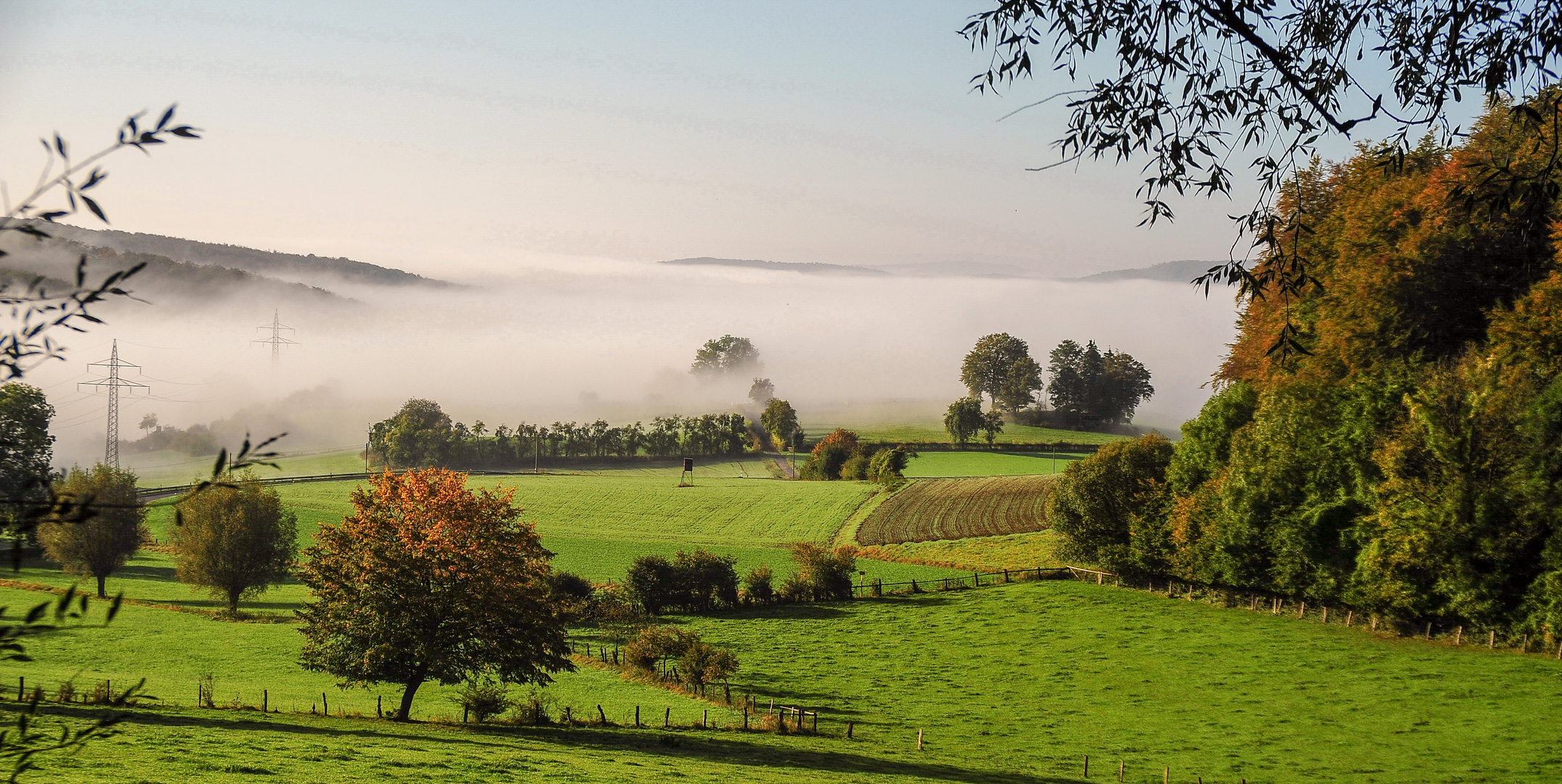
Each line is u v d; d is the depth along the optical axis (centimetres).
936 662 5541
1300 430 5738
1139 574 6869
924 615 6638
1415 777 3416
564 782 2516
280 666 5100
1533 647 4619
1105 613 6291
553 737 3491
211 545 6700
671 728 3988
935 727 4300
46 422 5928
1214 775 3531
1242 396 6681
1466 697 4212
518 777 2536
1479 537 4650
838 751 3725
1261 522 5875
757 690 4953
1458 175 4738
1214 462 6594
